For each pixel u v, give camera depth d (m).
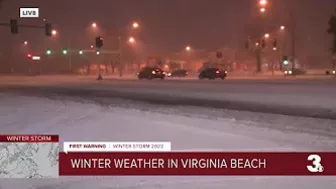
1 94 26.91
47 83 44.91
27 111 17.14
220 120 14.37
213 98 22.94
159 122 13.95
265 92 26.88
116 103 20.47
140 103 20.45
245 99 22.11
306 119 14.48
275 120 14.30
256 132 12.02
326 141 10.74
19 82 48.44
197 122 13.92
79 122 14.00
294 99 21.72
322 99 21.48
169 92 28.02
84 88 33.91
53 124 13.54
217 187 7.25
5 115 15.84
